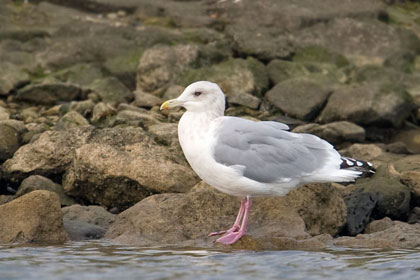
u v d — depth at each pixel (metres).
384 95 18.72
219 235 12.62
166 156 14.92
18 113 18.45
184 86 19.50
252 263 11.14
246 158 12.03
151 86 19.88
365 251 12.02
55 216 12.77
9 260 11.27
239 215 12.62
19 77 19.72
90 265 10.99
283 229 12.79
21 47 21.64
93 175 14.53
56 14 23.45
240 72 19.75
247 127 12.30
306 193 13.52
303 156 12.25
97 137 15.35
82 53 21.34
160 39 21.98
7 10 23.19
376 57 21.55
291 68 20.36
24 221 12.66
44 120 17.86
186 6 23.98
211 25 23.05
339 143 17.69
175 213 13.09
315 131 17.53
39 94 19.11
